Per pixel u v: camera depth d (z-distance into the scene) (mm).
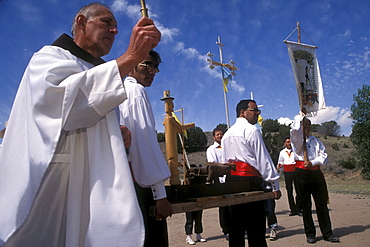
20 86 1781
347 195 12977
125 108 2398
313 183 5773
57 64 1647
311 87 6254
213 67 8859
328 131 65750
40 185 1638
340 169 30625
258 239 3863
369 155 26516
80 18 2033
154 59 2832
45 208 1688
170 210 2281
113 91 1598
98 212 1556
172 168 2994
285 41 6250
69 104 1563
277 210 10023
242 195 3125
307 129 6004
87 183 1714
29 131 1618
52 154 1548
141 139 2314
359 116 27203
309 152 5941
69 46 1943
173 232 7113
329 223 5730
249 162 4074
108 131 1705
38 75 1646
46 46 1858
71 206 1656
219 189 3115
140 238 1545
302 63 6289
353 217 7691
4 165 1664
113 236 1527
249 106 4449
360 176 27828
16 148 1677
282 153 9164
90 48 2035
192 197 2773
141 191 2562
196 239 6203
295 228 7027
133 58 1655
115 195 1590
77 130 1744
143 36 1646
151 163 2271
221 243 5918
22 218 1524
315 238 6031
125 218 1550
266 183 4262
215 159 6898
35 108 1606
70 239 1606
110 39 2059
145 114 2398
